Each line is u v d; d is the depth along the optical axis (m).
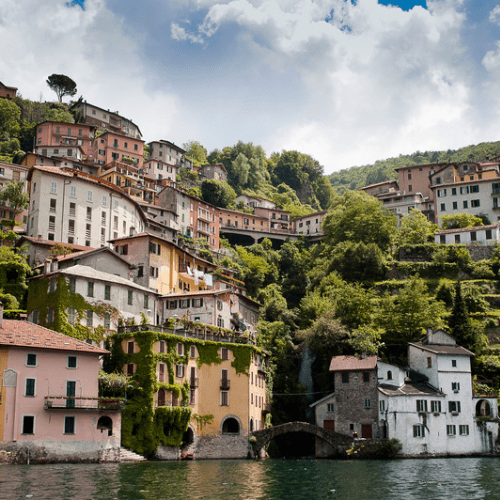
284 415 94.50
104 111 189.50
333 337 97.00
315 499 42.69
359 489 47.22
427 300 101.12
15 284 82.88
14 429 57.62
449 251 129.75
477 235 132.25
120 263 86.81
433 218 165.25
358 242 137.75
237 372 80.69
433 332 89.00
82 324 74.44
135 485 45.88
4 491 41.19
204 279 100.56
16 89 191.12
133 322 76.12
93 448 62.19
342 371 85.50
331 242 147.75
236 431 79.69
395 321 97.50
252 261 146.62
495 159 193.62
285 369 99.19
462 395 82.62
